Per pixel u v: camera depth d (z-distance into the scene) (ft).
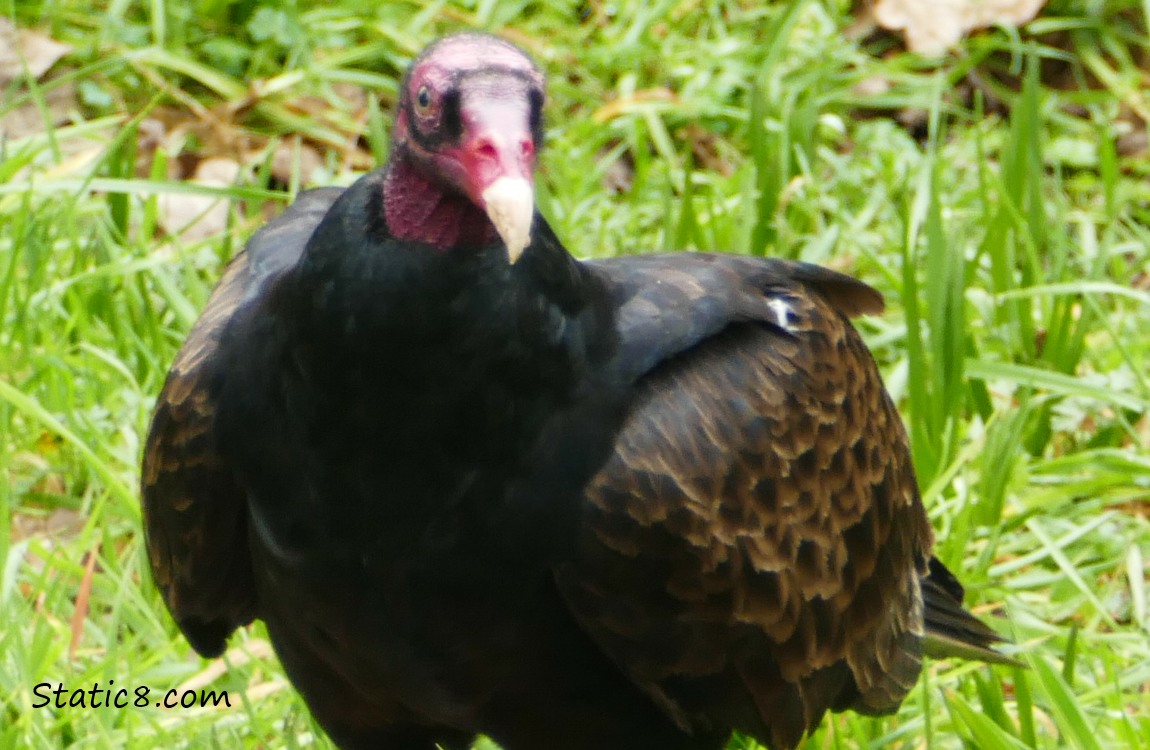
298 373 20.72
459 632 21.74
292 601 22.25
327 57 41.75
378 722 24.27
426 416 20.52
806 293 25.04
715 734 24.49
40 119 39.24
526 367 20.61
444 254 20.20
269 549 21.85
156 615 28.37
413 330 20.21
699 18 45.14
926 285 33.83
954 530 30.89
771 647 23.39
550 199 35.14
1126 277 37.27
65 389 31.45
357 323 20.25
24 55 39.52
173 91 40.24
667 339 22.16
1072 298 34.27
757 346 23.39
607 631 21.97
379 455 20.72
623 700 23.13
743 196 37.04
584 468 21.30
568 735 23.32
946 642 27.17
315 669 23.53
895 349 35.29
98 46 40.83
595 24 44.55
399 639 21.89
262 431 21.30
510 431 20.77
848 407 24.56
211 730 25.30
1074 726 25.38
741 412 22.67
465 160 19.52
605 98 42.52
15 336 32.12
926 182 37.47
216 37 42.16
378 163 35.19
